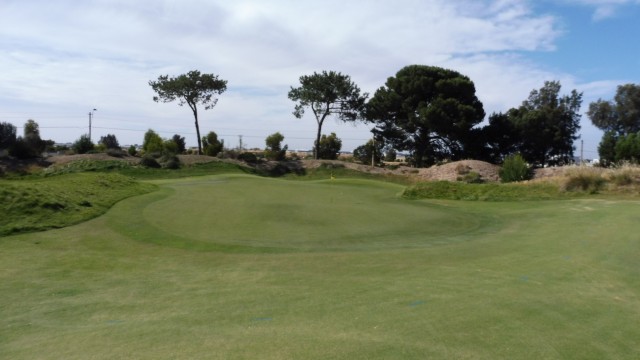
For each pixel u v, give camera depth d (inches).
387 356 150.8
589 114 2062.0
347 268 301.7
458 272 278.7
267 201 628.1
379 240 405.4
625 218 457.7
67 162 1285.7
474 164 1357.0
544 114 1652.3
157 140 1594.5
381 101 1646.2
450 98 1525.6
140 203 569.3
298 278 277.4
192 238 400.5
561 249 336.8
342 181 1160.8
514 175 1149.7
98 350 167.0
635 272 266.7
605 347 159.6
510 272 274.1
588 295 221.9
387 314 196.9
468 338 166.6
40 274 297.3
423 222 504.4
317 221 488.7
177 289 259.8
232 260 332.2
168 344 168.9
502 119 1619.1
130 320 205.5
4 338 189.0
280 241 395.5
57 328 199.8
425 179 1363.2
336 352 154.6
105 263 325.4
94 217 474.9
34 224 424.5
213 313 209.3
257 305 220.4
